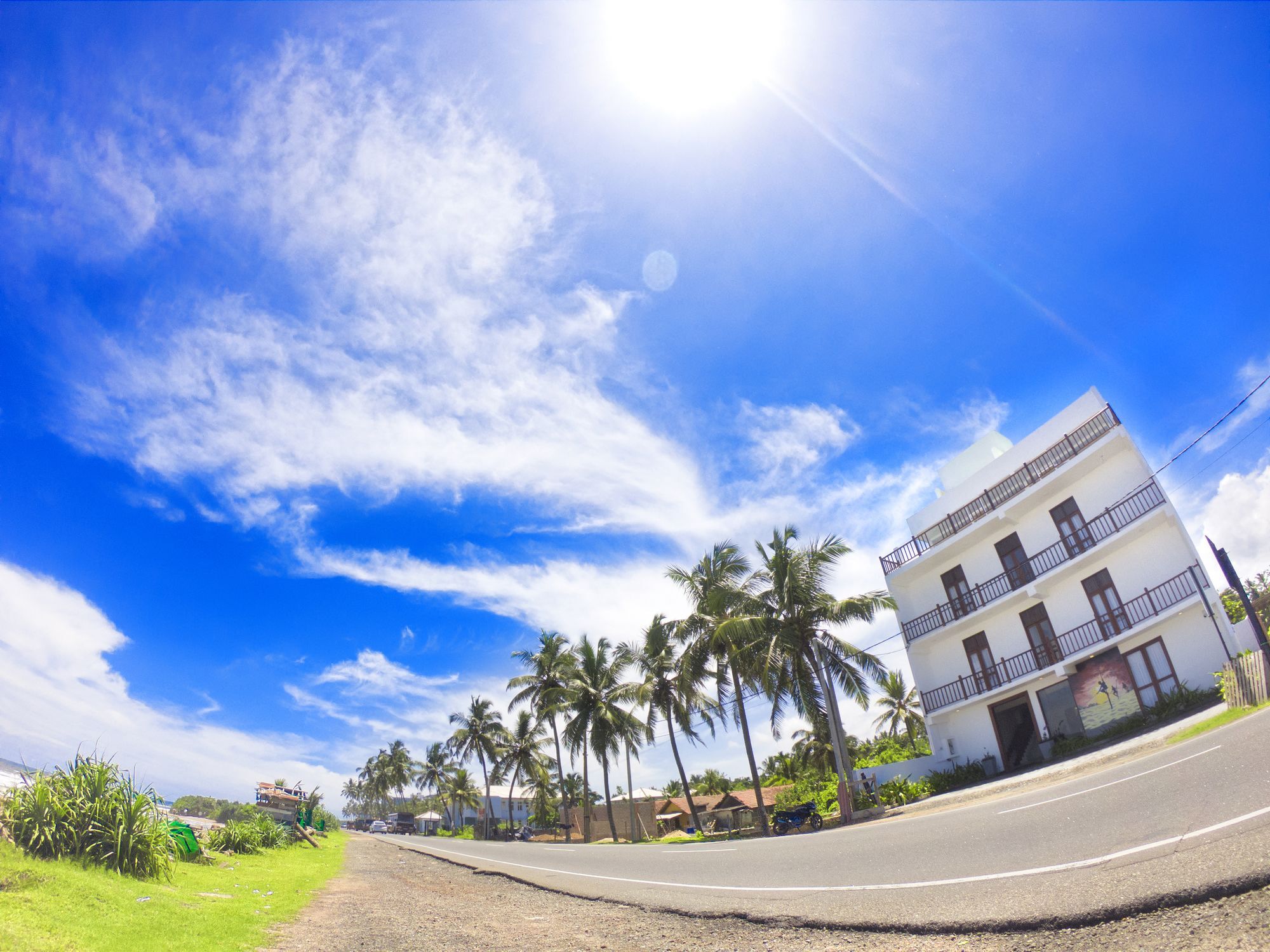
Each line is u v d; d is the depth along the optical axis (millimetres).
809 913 5844
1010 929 4230
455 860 18641
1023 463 24094
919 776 25312
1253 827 4734
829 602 24219
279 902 8719
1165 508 19312
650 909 7543
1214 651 18375
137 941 5141
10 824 6988
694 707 32188
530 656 48219
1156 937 3557
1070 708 21672
